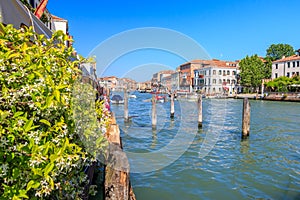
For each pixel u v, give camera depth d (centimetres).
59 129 219
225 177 759
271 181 738
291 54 7381
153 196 634
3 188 174
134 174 769
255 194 654
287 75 5866
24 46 218
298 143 1225
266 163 904
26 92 194
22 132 180
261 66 6488
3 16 362
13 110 180
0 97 183
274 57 7469
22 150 177
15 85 196
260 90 6319
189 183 710
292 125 1823
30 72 205
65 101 223
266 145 1180
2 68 193
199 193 655
